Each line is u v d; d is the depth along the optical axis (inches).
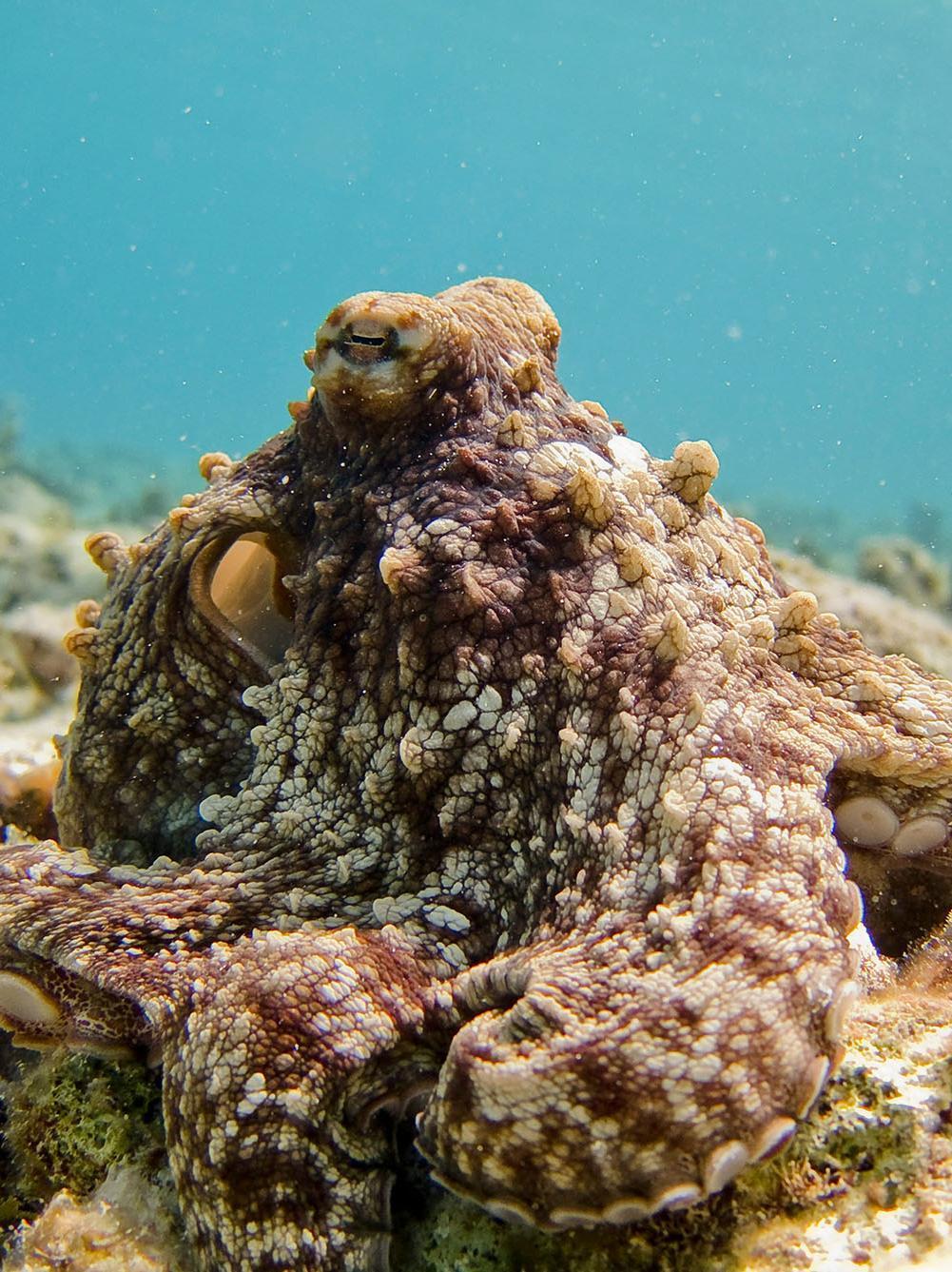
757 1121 6.8
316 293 439.5
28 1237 8.9
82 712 11.3
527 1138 7.0
